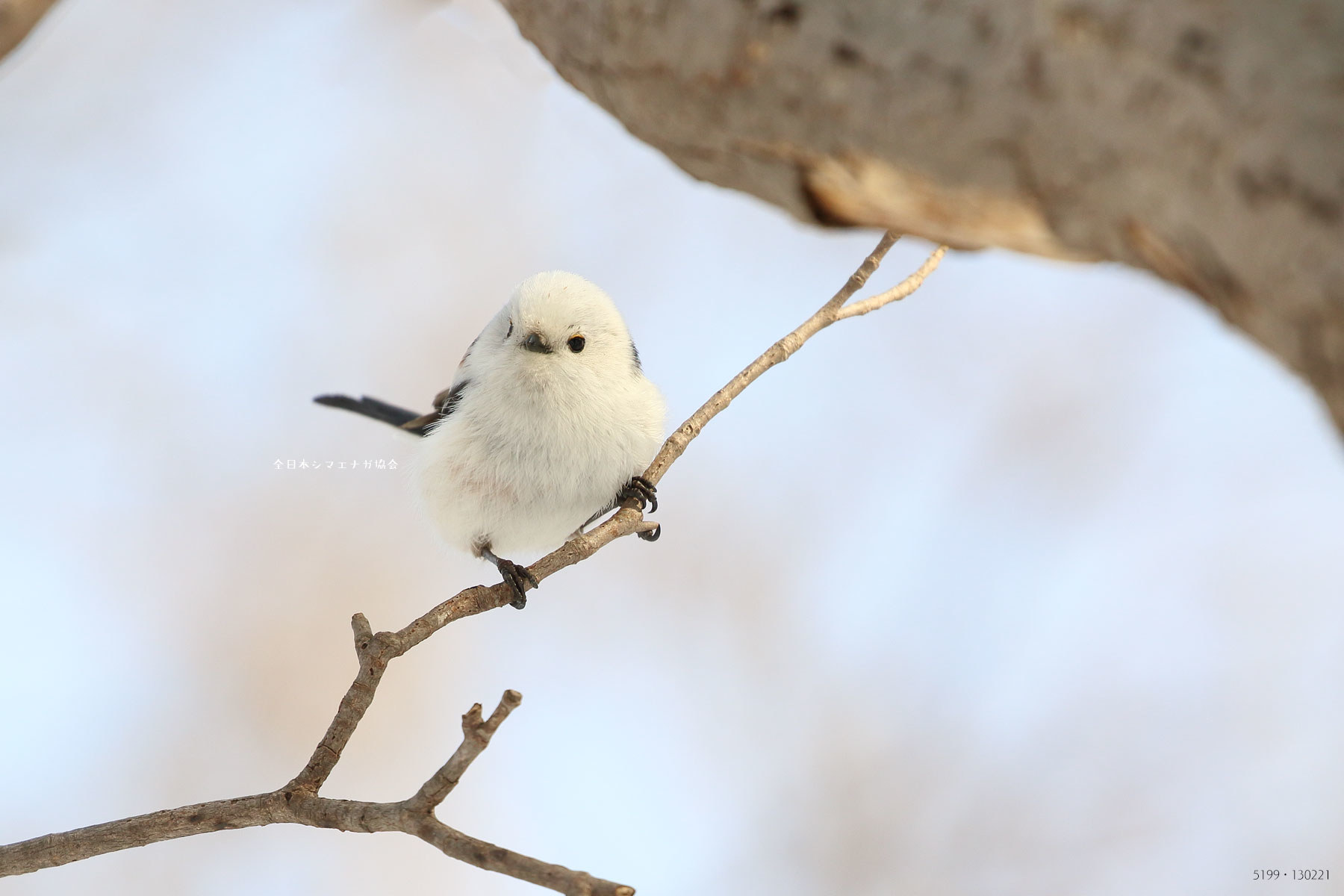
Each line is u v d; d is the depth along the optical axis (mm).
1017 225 1094
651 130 1230
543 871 1587
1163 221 929
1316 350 859
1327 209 793
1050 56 907
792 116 1078
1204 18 838
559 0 1229
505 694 1692
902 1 987
